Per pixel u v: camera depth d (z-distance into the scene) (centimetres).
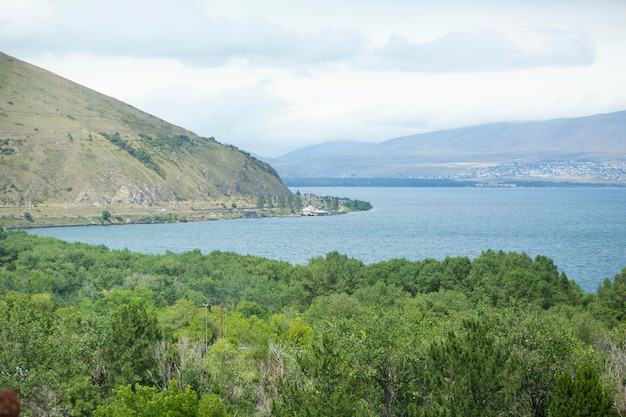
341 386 4281
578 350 4947
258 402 5300
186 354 5675
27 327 4762
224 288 13050
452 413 3991
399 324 5250
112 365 5619
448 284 13262
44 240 18562
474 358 4131
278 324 9400
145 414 4144
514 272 12056
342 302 10588
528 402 4412
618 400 4219
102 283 13675
